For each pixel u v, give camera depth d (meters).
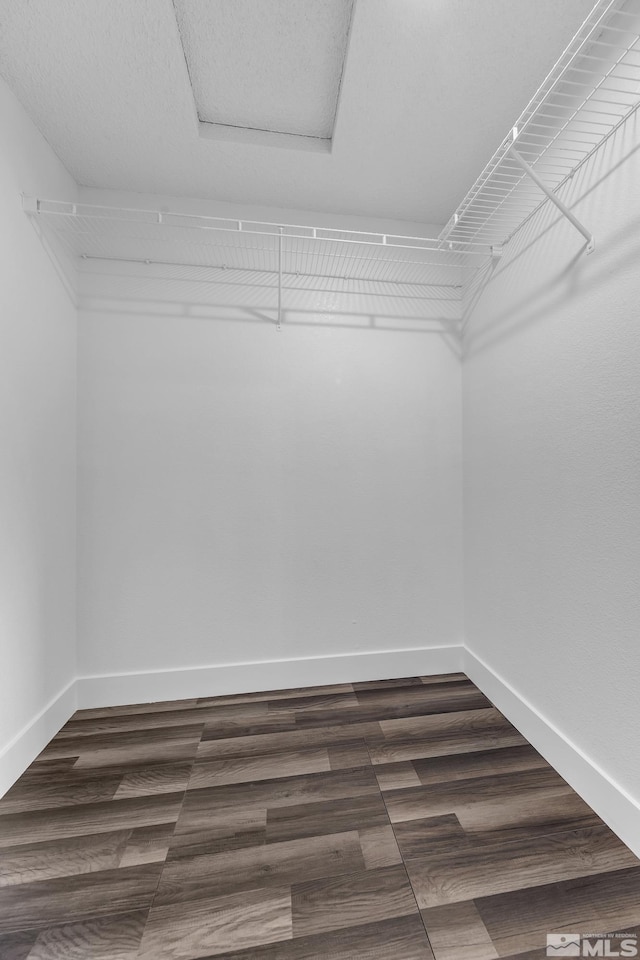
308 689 1.85
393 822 1.12
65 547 1.61
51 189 1.51
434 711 1.66
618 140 1.07
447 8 1.02
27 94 1.29
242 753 1.41
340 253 1.91
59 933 0.84
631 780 1.04
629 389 1.04
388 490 1.95
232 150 1.52
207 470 1.80
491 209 1.69
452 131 1.43
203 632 1.80
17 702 1.30
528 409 1.47
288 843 1.05
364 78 1.22
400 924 0.86
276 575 1.86
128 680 1.74
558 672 1.32
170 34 1.10
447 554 2.00
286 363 1.86
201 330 1.80
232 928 0.85
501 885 0.94
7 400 1.25
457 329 2.01
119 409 1.74
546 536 1.38
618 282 1.07
